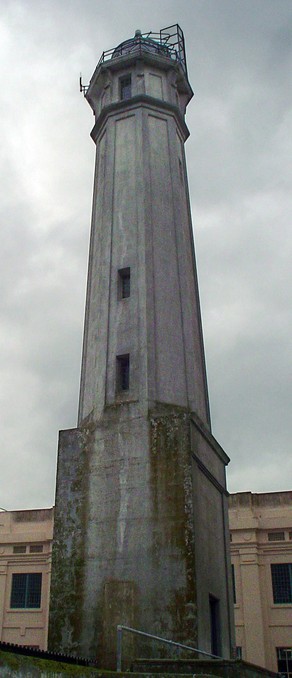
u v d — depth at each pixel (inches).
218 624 778.2
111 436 817.5
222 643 771.4
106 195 1009.5
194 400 864.9
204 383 950.4
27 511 1594.5
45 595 1481.3
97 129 1122.0
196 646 667.4
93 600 736.3
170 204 1000.2
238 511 1413.6
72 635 727.7
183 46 1200.2
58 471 831.1
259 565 1362.0
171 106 1093.1
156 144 1042.1
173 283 933.8
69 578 760.3
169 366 864.3
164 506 749.9
